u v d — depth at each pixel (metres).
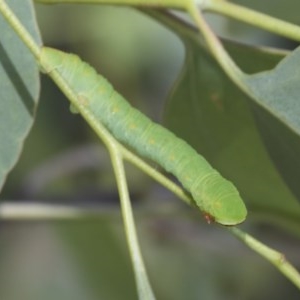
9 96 0.27
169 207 0.35
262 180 0.31
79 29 0.38
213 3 0.26
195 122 0.30
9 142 0.27
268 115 0.27
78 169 0.38
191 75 0.29
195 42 0.29
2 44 0.27
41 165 0.38
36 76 0.27
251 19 0.26
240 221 0.25
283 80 0.26
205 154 0.30
